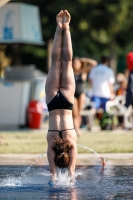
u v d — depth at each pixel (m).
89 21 73.44
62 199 18.17
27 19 44.19
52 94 23.09
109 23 74.50
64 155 21.86
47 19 73.81
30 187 20.77
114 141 36.41
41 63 84.50
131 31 78.38
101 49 82.94
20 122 47.69
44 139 38.44
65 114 22.83
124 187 20.52
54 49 23.69
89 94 53.47
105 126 47.69
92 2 72.00
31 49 83.19
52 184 21.23
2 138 38.25
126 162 27.47
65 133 22.31
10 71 46.22
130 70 40.22
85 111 47.00
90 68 43.44
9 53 63.16
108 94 46.62
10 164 27.09
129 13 75.38
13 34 43.22
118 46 84.25
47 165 26.84
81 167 25.91
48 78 23.58
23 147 33.31
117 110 48.09
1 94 46.94
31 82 47.69
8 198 18.48
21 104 47.34
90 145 33.97
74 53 85.00
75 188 20.42
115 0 73.12
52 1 72.38
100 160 28.27
